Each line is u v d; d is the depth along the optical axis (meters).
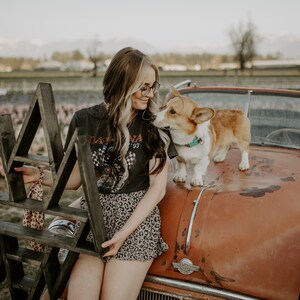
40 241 2.04
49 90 1.90
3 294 3.18
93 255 1.94
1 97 20.00
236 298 2.03
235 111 2.86
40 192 2.22
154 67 2.09
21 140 1.95
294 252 2.03
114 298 2.03
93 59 49.69
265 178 2.50
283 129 3.27
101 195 2.17
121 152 2.07
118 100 2.04
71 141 1.83
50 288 2.11
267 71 39.81
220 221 2.11
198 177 2.43
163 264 2.14
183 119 2.33
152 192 2.15
